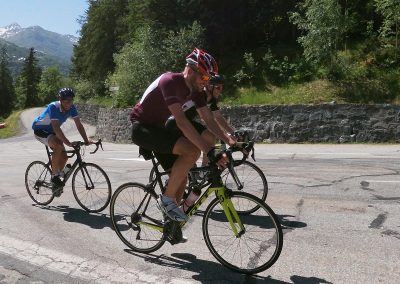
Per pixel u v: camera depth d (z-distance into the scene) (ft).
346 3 58.90
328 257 13.12
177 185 12.86
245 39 71.20
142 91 70.85
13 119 187.83
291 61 60.95
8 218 19.06
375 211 17.87
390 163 30.17
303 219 17.17
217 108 17.51
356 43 58.65
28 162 43.65
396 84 50.01
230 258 12.65
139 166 34.81
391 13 50.72
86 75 135.54
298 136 50.16
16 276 12.52
